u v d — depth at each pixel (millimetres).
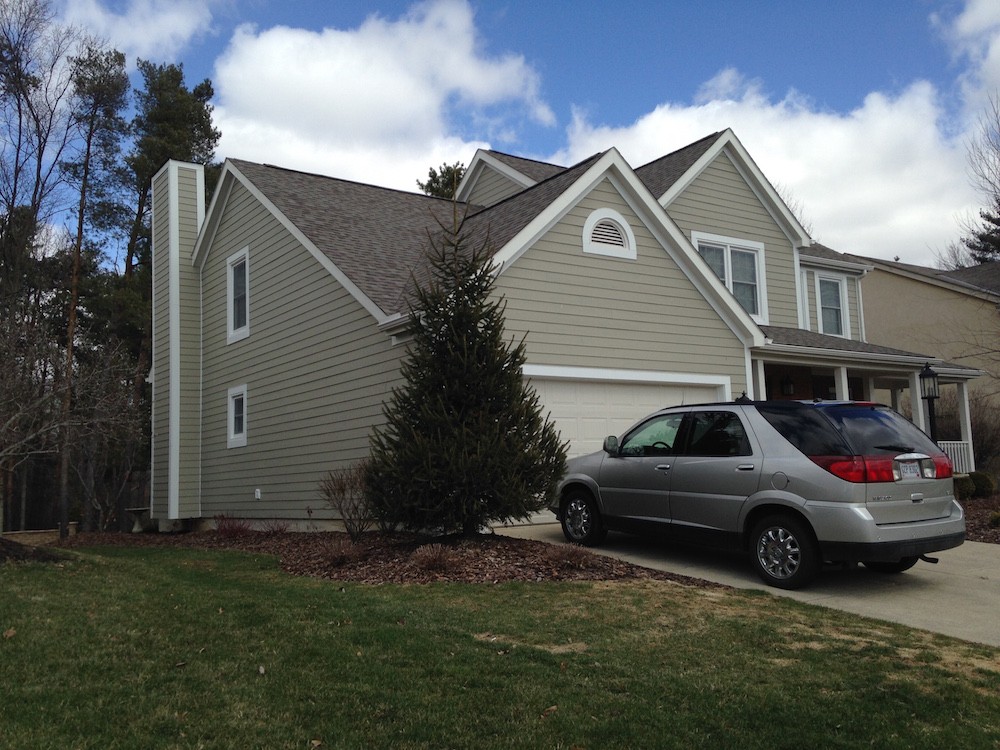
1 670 5059
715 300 13820
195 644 5680
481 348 9289
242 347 16688
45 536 20078
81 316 26328
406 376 9516
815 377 19344
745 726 4438
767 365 17891
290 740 4156
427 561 8266
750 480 8242
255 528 15734
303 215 15156
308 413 14133
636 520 9508
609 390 12484
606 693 4855
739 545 8359
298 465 14391
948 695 4926
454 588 7578
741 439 8516
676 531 9008
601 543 10344
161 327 18984
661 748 4164
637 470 9523
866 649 5836
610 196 12656
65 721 4293
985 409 23531
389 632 5934
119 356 17094
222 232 17859
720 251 17875
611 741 4227
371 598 7125
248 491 16125
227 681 4945
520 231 11461
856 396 20328
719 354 13812
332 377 13422
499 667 5242
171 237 18531
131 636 5836
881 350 17906
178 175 18828
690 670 5320
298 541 12422
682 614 6754
